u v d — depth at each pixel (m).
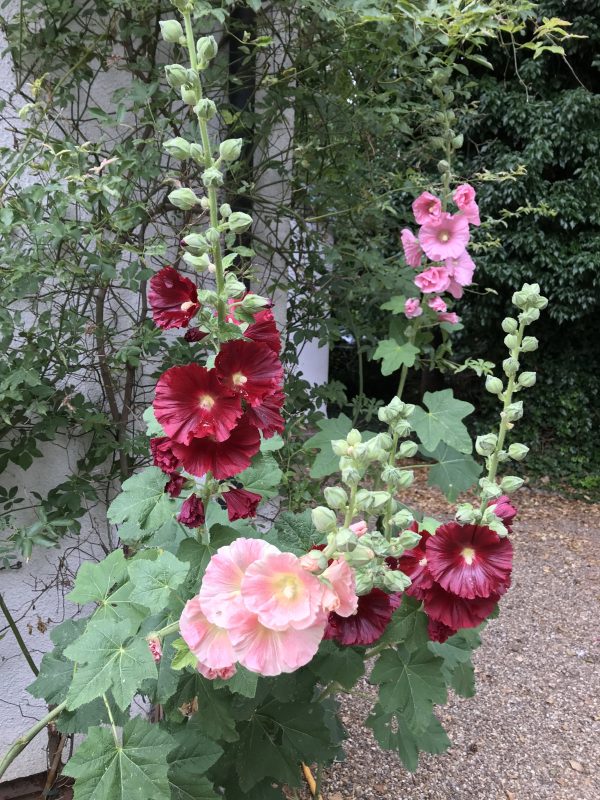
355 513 1.03
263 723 1.75
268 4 2.46
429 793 2.73
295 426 2.90
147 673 1.10
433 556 1.27
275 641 0.93
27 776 2.55
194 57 1.22
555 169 6.97
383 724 1.80
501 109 6.66
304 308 2.96
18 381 1.89
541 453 7.57
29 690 1.50
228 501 1.33
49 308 2.24
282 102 2.47
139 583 1.19
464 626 1.31
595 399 7.49
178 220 2.44
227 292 1.23
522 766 2.97
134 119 2.31
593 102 6.33
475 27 2.17
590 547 5.89
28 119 2.05
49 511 2.26
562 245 6.77
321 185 2.73
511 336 1.45
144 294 2.28
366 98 2.67
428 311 2.54
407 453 1.37
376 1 2.10
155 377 2.30
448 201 2.52
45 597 2.44
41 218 1.84
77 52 2.11
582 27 6.33
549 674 3.82
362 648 1.49
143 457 2.48
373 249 2.91
